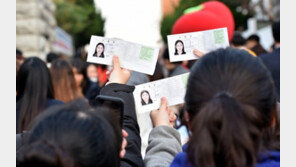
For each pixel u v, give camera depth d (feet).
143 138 8.85
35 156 3.78
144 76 9.18
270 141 4.80
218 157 4.28
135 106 6.68
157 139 5.97
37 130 4.11
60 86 11.30
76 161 3.95
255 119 4.41
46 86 9.02
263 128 4.63
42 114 4.42
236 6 79.51
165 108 6.72
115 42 6.99
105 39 7.00
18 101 9.13
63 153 3.87
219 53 4.89
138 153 5.97
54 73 11.36
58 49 43.75
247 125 4.33
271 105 4.70
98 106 5.61
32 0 33.99
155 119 6.73
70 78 11.45
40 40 34.58
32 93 8.87
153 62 6.96
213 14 10.41
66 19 79.56
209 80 4.66
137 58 6.96
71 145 3.97
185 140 7.85
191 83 4.79
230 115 4.26
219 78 4.63
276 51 12.57
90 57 7.00
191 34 7.29
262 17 70.08
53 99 9.27
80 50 24.16
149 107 6.89
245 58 4.77
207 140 4.23
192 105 4.74
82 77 16.28
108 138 4.29
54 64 11.43
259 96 4.55
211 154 4.18
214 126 4.28
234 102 4.37
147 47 6.96
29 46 33.94
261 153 4.47
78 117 4.21
